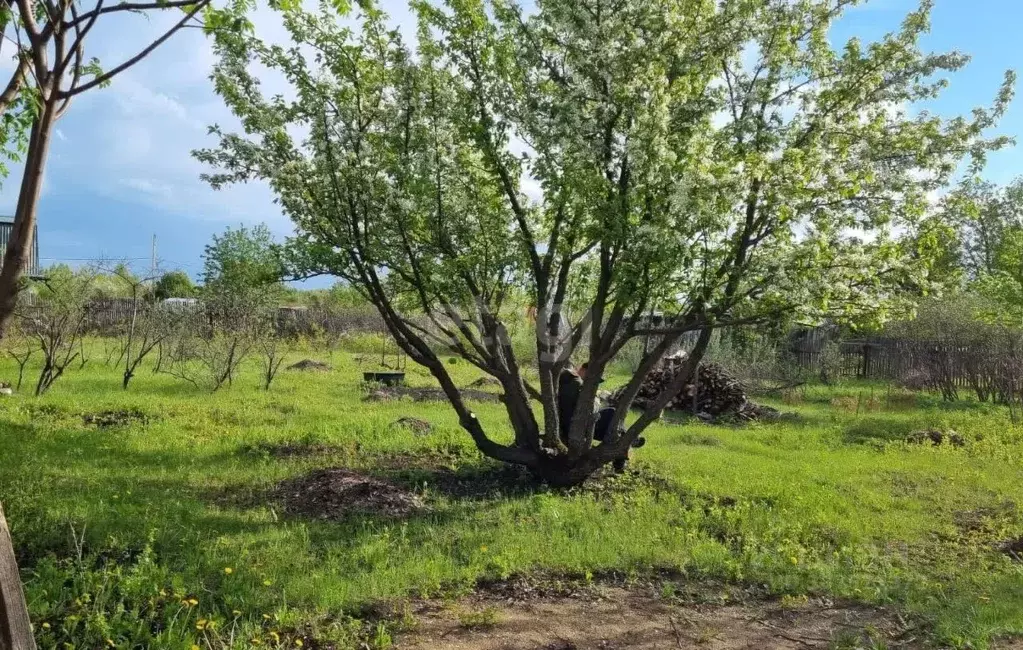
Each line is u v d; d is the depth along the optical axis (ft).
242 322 53.83
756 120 23.68
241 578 15.74
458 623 14.98
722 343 63.31
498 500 24.72
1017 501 28.02
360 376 60.18
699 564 19.17
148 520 18.90
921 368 68.28
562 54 24.52
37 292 49.08
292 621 14.24
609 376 66.69
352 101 24.17
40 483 21.75
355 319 91.50
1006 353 61.11
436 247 25.17
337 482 23.91
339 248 24.82
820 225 22.26
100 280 54.90
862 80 24.12
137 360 46.85
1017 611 16.67
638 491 26.25
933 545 22.74
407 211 23.86
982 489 30.14
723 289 23.40
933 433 43.06
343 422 36.86
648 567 18.81
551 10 23.08
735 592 17.75
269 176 23.70
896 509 26.73
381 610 15.26
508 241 25.52
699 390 51.57
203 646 13.03
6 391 41.27
